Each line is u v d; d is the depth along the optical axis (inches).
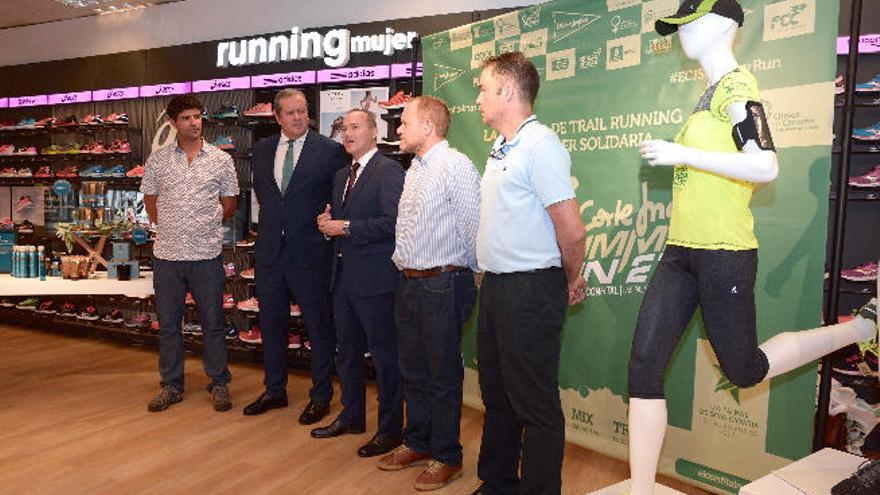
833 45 83.9
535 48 120.0
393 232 103.8
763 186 89.6
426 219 91.4
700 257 65.6
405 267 95.0
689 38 65.9
